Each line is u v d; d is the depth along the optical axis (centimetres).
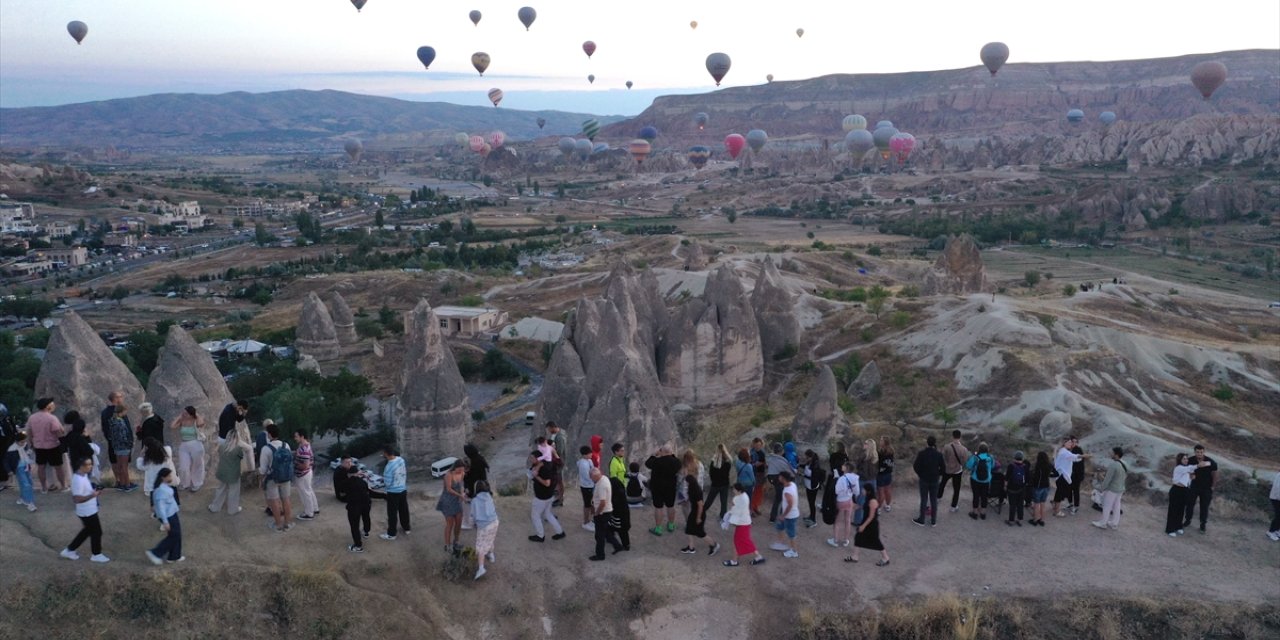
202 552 2111
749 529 2289
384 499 2588
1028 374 5778
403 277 15638
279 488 2244
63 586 1934
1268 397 5991
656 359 6906
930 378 6400
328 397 7250
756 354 6844
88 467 1994
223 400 4219
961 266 10606
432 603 2100
